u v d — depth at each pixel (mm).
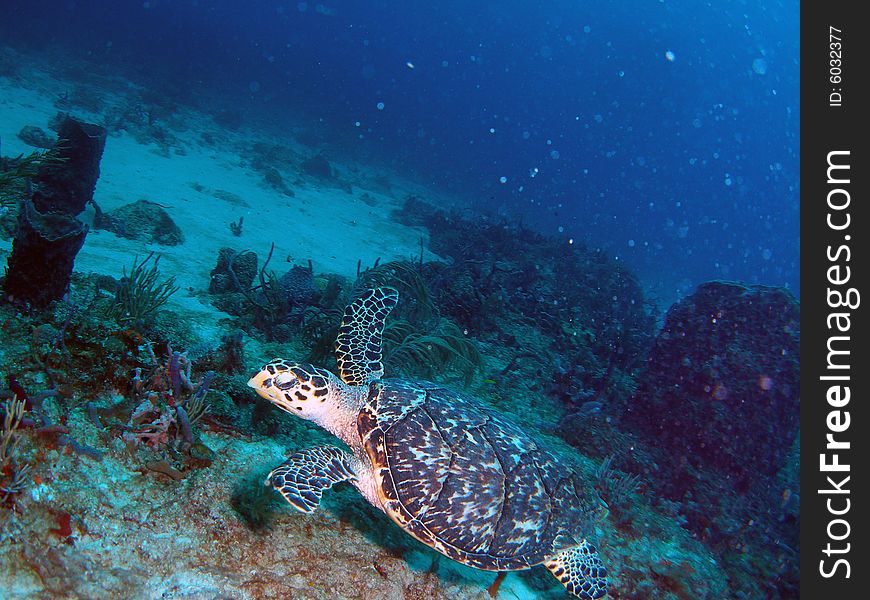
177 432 1361
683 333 2584
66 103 5012
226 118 7445
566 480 1333
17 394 1201
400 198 7695
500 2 33156
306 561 1269
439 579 1387
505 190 13578
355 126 13688
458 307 3365
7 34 7152
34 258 1452
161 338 1731
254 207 4328
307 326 2299
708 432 2324
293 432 1622
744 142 33250
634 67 32344
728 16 21781
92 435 1280
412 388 1334
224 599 1148
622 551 1702
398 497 1184
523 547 1232
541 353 3318
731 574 1824
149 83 7832
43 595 1034
